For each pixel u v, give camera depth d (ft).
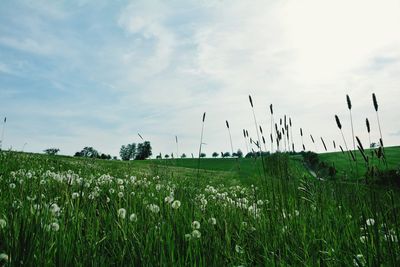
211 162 232.94
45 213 8.27
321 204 13.43
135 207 12.80
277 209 12.68
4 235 7.74
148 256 7.86
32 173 21.20
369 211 11.00
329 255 9.03
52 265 7.12
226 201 17.90
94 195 14.24
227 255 9.09
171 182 21.91
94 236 8.98
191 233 9.42
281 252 9.59
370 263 8.39
